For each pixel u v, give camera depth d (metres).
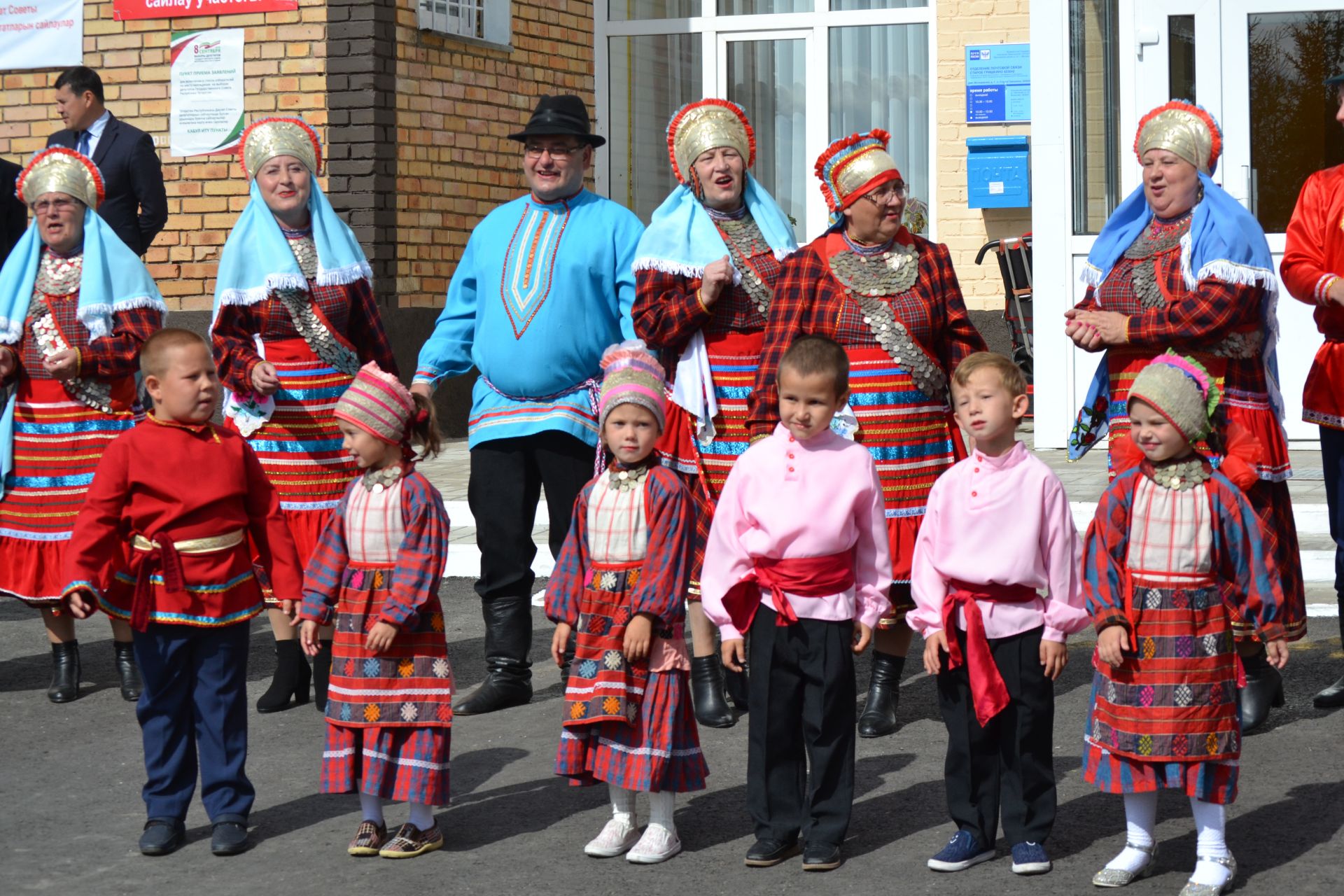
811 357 4.59
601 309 6.63
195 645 4.95
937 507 4.66
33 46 12.83
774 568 4.64
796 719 4.68
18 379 6.85
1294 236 6.10
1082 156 10.88
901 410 5.94
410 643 4.83
